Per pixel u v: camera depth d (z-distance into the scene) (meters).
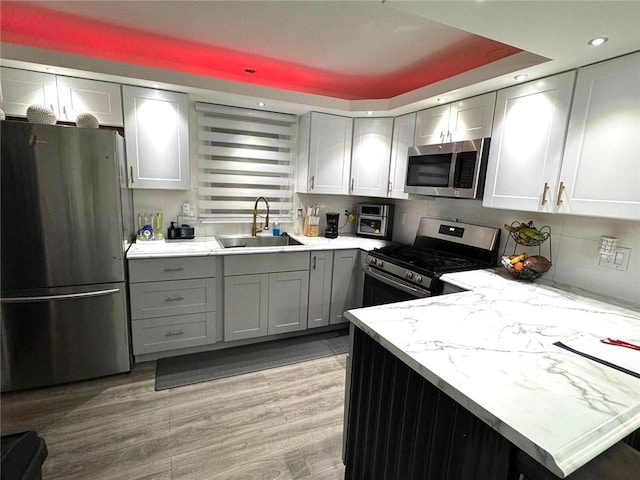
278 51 2.45
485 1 1.20
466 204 2.83
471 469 1.00
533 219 2.29
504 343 1.24
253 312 2.85
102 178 2.18
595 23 1.31
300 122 3.32
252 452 1.80
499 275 2.28
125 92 2.48
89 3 1.86
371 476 1.42
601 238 1.91
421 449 1.16
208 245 2.78
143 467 1.68
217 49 2.45
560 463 0.72
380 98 3.47
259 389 2.35
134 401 2.17
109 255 2.27
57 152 2.04
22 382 2.19
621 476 0.89
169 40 2.31
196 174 3.07
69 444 1.80
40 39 2.30
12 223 2.01
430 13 1.30
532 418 0.84
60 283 2.17
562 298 1.82
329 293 3.16
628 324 1.49
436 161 2.59
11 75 2.19
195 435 1.90
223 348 2.89
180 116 2.67
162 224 2.97
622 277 1.83
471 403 0.90
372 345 1.39
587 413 0.86
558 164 1.83
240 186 3.27
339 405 2.21
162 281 2.50
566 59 1.64
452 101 2.51
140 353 2.53
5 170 1.96
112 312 2.33
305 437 1.92
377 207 3.57
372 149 3.25
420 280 2.33
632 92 1.52
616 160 1.59
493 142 2.19
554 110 1.84
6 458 0.79
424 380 1.13
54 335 2.21
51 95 2.29
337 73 2.86
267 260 2.82
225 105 3.00
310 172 3.20
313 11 1.87
